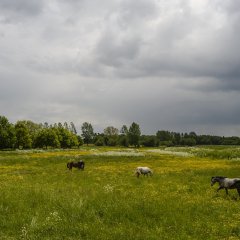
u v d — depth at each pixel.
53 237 13.57
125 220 16.39
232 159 62.56
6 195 21.52
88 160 61.84
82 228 14.67
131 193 24.25
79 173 41.19
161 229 14.98
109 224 15.81
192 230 14.91
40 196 21.28
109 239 13.43
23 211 17.80
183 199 21.97
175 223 15.88
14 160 61.78
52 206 18.64
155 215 17.42
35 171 44.50
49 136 136.75
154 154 79.38
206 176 36.06
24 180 33.84
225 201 21.44
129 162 58.19
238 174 37.81
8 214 17.06
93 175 38.50
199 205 19.77
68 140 154.50
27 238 13.41
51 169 47.41
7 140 110.44
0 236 13.59
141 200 20.81
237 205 20.19
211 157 69.56
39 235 13.81
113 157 67.00
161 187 28.22
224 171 40.75
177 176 36.56
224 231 14.77
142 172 37.22
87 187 27.66
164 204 19.72
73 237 13.66
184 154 81.19
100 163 56.69
